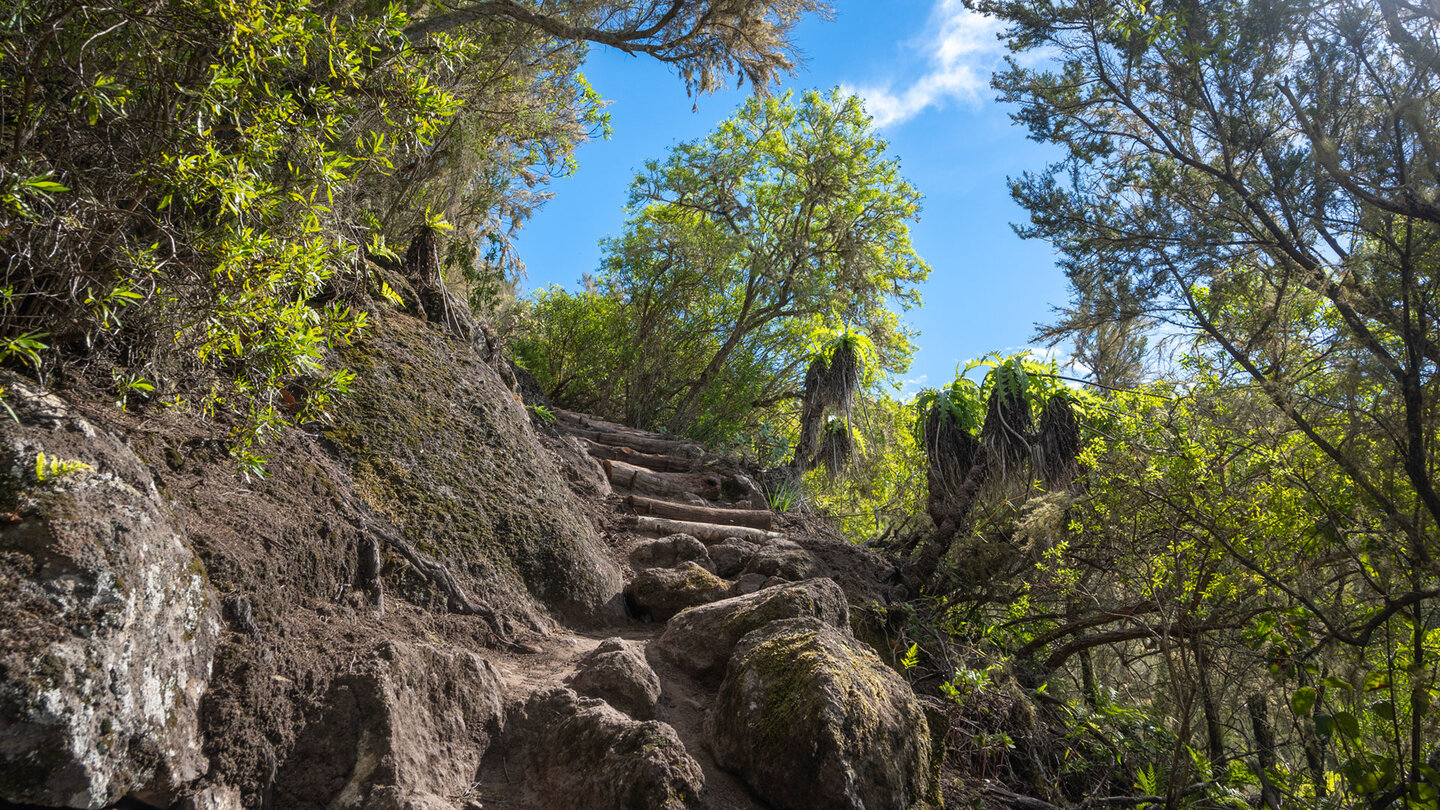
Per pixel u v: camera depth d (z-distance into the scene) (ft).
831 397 26.86
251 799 7.72
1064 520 18.02
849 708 9.78
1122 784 14.92
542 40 30.40
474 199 29.12
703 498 24.45
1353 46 12.85
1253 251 14.74
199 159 8.79
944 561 20.38
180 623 7.64
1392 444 12.34
